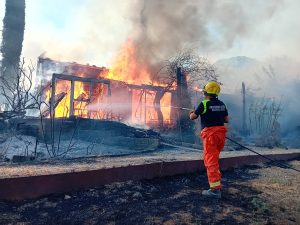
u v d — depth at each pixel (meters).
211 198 4.86
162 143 14.03
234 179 6.52
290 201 5.01
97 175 4.82
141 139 13.48
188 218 3.94
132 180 5.31
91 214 3.82
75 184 4.54
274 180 6.50
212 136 4.99
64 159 8.19
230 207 4.50
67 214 3.76
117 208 4.09
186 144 14.84
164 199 4.66
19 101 12.36
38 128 13.22
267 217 4.22
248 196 5.12
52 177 4.29
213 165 4.95
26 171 5.44
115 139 14.04
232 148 14.52
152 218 3.85
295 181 6.61
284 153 10.65
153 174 5.69
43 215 3.68
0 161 7.76
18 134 12.73
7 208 3.71
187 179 6.02
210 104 5.10
